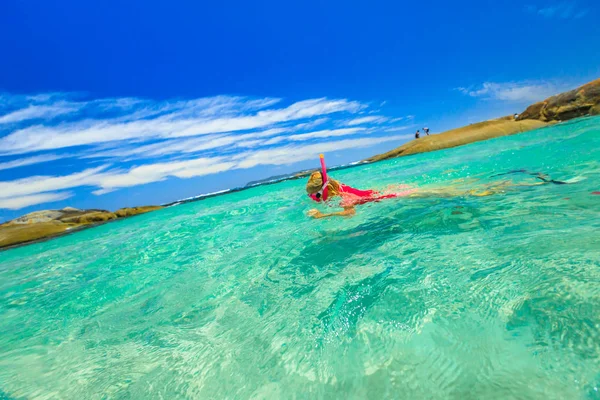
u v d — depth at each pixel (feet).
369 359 4.52
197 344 6.13
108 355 6.40
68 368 6.19
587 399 3.08
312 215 15.89
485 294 5.27
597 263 5.28
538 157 22.35
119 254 18.03
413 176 25.82
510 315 4.58
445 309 5.17
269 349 5.41
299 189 35.04
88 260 18.44
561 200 9.86
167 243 18.35
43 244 34.04
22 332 8.73
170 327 7.11
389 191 17.49
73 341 7.46
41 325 9.09
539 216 8.64
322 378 4.40
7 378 6.20
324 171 16.93
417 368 4.12
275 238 13.24
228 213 26.21
